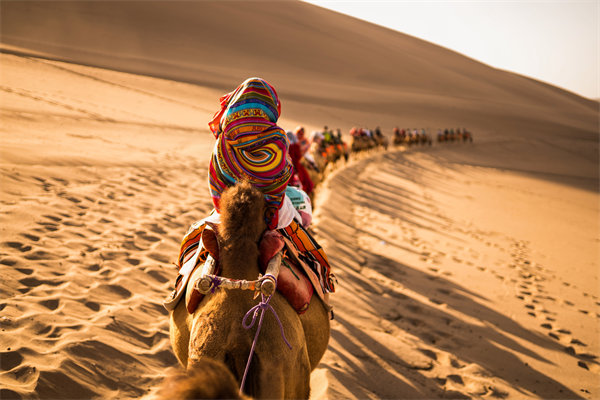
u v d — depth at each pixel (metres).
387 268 9.34
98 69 41.41
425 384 5.27
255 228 2.53
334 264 8.89
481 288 8.95
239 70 67.88
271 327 2.31
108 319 5.00
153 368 4.47
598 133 76.50
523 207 21.50
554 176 38.44
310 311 2.79
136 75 43.19
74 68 38.28
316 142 14.43
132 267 6.53
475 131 61.94
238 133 2.72
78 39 62.91
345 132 41.69
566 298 9.19
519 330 7.20
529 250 13.23
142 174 12.47
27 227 6.96
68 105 22.39
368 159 31.66
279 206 2.81
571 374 6.00
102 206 8.95
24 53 40.72
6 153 10.67
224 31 84.69
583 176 41.00
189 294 2.57
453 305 7.80
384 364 5.55
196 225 3.15
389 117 58.97
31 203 8.02
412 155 39.09
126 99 30.17
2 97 19.67
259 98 2.76
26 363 3.89
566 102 114.44
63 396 3.73
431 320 7.07
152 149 17.06
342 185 18.72
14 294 5.05
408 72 94.12
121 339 4.73
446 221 15.57
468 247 12.31
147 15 80.44
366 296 7.61
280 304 2.48
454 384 5.39
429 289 8.45
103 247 6.96
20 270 5.61
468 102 80.38
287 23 98.06
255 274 2.51
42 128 15.79
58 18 68.88
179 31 79.06
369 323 6.63
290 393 2.29
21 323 4.49
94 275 5.99
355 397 4.66
